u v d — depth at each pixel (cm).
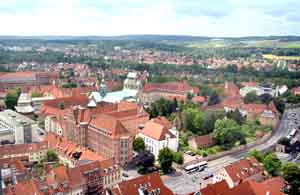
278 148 19875
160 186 11400
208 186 10456
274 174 14375
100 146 17800
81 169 13188
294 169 12338
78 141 18962
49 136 17912
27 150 16362
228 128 19438
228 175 13000
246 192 10394
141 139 18100
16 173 13488
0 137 18825
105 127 17388
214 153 18338
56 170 12725
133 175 15550
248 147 19975
